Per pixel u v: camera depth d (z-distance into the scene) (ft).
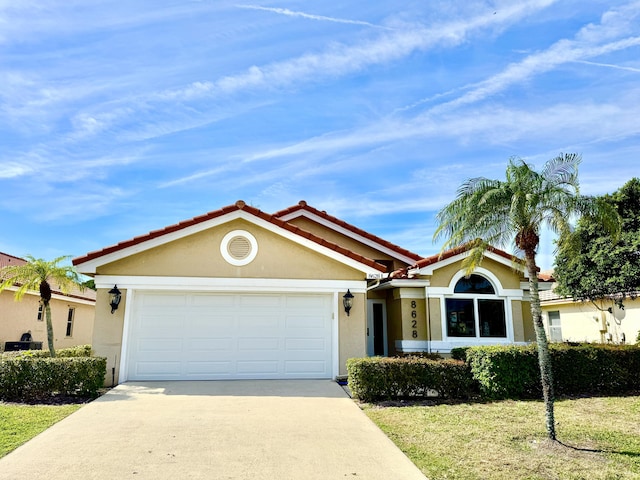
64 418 28.50
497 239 30.17
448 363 35.91
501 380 35.65
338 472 20.68
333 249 44.37
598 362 38.68
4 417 28.37
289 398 34.71
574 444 24.22
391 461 22.02
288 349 43.42
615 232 27.86
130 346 41.22
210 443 24.18
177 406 31.73
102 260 41.27
